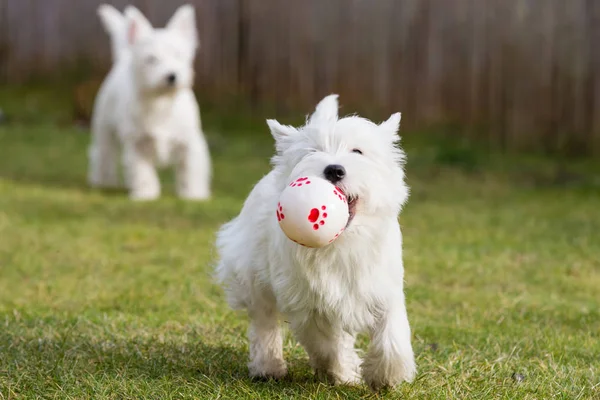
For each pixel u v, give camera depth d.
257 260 4.36
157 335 5.13
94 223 9.16
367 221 3.91
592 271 7.54
